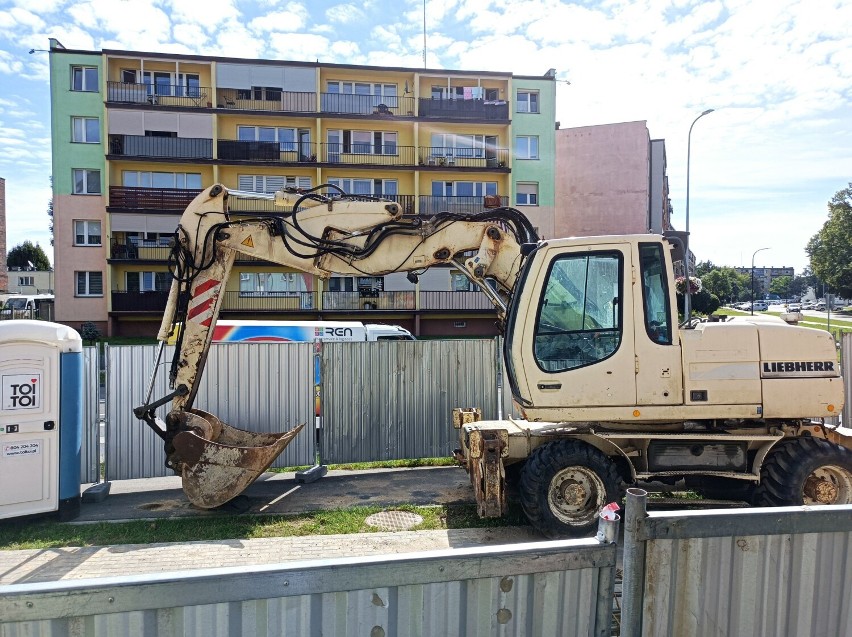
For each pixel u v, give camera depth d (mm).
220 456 5977
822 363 5273
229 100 30859
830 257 56625
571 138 37625
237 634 1836
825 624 2273
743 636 2201
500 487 5438
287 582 1841
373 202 6277
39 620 1706
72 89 28953
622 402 5148
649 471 5297
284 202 6449
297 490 6988
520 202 33375
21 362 5660
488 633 2012
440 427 8383
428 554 1953
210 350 7613
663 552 2117
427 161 32250
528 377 5293
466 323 32688
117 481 7508
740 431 5293
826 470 5207
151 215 29219
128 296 28844
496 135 32812
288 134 31062
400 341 8227
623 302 5215
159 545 5184
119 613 1753
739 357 5164
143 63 29547
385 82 32250
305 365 7918
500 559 1998
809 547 2244
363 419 8094
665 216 49781
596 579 2111
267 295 30297
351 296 31062
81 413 6141
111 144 28766
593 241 5328
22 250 80500
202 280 6355
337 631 1902
